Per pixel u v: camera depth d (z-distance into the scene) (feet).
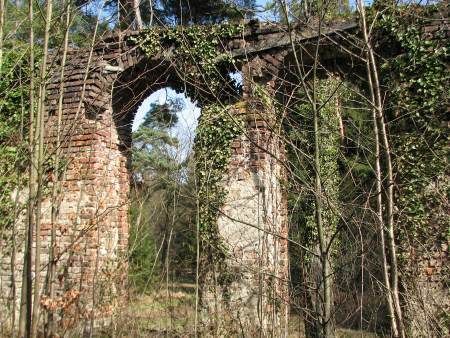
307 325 18.16
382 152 13.46
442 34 22.77
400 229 19.07
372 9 22.91
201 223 25.02
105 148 28.02
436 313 18.95
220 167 25.71
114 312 15.83
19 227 14.49
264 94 16.57
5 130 21.29
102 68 26.96
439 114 21.77
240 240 24.70
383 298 13.67
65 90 26.76
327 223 18.60
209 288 23.34
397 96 22.61
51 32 13.82
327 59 24.56
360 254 13.08
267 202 23.41
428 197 20.65
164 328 17.40
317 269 15.56
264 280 16.99
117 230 27.61
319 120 14.08
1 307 13.67
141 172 21.59
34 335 10.69
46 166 12.55
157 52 27.63
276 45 25.40
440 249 20.52
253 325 18.67
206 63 26.43
